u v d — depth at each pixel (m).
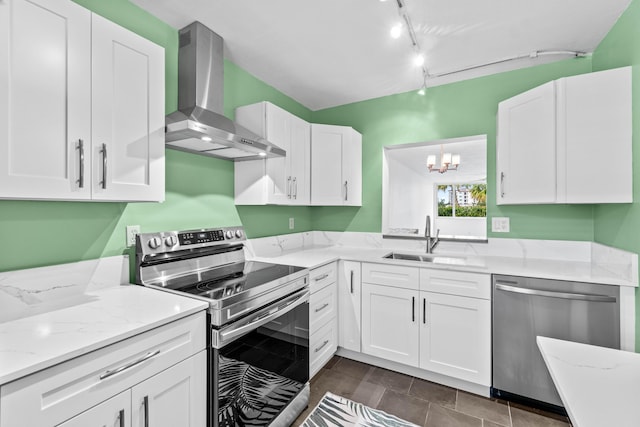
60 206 1.32
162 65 1.42
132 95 1.29
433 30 1.84
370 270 2.29
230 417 1.30
